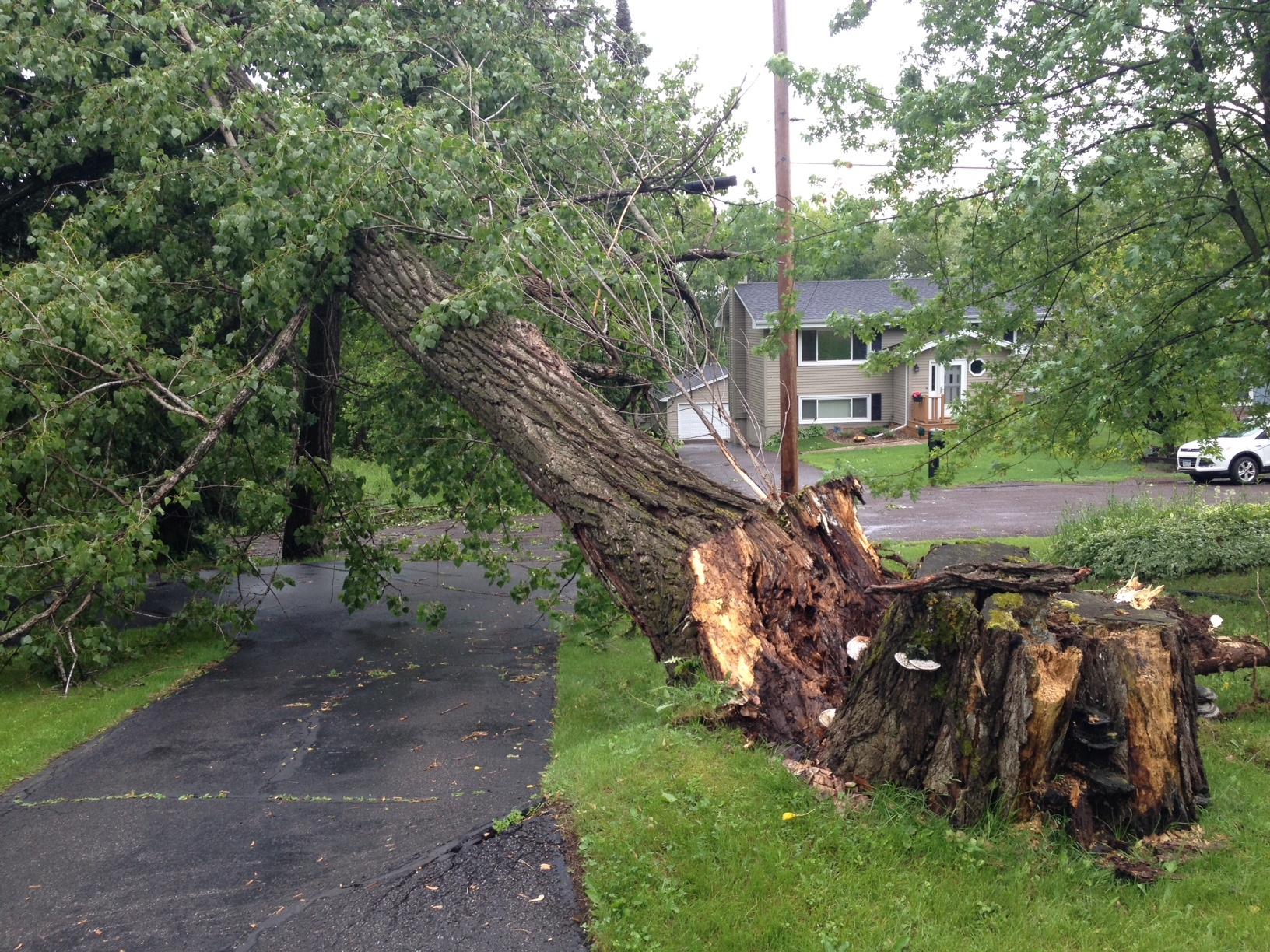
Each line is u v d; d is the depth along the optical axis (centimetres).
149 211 805
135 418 808
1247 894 328
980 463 2259
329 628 894
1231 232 739
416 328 639
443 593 1064
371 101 702
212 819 445
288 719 608
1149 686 361
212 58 761
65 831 436
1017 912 317
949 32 764
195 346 742
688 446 3112
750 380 3123
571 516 544
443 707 626
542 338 673
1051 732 348
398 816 434
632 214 953
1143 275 655
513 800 433
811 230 774
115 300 750
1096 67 680
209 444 701
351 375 1119
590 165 954
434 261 808
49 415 671
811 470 2202
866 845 349
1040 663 348
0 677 734
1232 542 888
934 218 734
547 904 333
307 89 886
